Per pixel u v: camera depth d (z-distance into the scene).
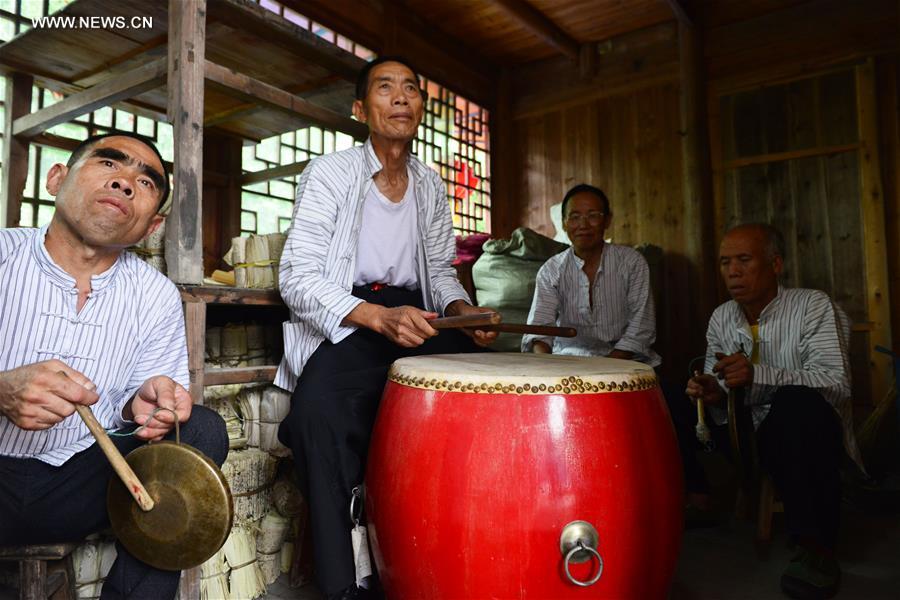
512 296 4.44
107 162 1.34
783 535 2.42
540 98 6.21
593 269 3.22
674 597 1.85
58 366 1.15
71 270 1.39
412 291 2.18
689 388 2.18
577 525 1.17
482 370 1.31
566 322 3.28
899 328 4.46
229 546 1.85
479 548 1.19
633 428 1.26
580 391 1.24
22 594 1.33
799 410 1.89
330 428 1.56
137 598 1.32
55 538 1.41
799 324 2.29
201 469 1.19
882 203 4.52
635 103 5.68
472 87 6.04
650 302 3.12
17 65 2.96
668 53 5.52
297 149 4.41
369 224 2.04
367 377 1.67
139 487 1.18
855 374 4.57
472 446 1.21
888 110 4.58
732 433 2.07
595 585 1.19
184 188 1.92
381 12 5.14
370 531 1.43
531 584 1.18
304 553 1.96
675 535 1.32
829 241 4.72
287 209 4.28
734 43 5.18
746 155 5.11
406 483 1.28
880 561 2.14
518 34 5.80
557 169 6.10
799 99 4.91
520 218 6.30
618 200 5.73
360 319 1.70
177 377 1.62
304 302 1.80
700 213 5.14
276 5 4.37
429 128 5.59
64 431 1.37
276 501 2.01
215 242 3.74
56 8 3.32
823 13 4.84
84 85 3.20
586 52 5.85
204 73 2.08
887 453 3.05
